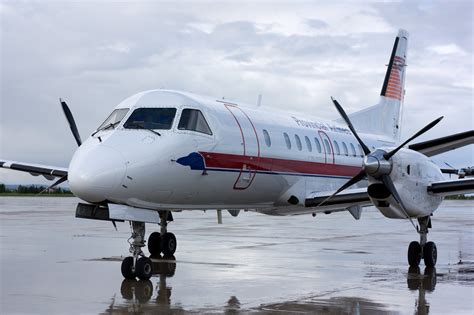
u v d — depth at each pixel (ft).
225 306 28.17
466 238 67.10
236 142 43.16
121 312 26.68
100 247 52.49
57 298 29.68
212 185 41.24
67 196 246.27
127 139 37.27
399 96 77.82
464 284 35.42
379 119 73.92
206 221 94.94
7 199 187.83
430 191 42.70
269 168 46.39
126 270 35.83
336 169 56.29
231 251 51.21
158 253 48.32
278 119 50.62
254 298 30.19
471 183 41.19
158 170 36.88
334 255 49.26
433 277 38.17
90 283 34.19
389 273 39.73
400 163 40.88
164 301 29.25
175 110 39.81
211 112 42.34
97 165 34.86
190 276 37.14
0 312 26.43
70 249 50.75
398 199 40.50
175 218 103.96
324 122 59.52
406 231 77.97
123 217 35.94
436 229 81.71
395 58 76.64
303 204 51.01
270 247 54.85
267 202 48.42
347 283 35.24
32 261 43.19
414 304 29.22
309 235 69.97
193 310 27.25
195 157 39.42
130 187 35.63
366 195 46.85
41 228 72.28
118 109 40.37
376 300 30.14
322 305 28.71
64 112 46.57
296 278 36.76
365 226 88.74
